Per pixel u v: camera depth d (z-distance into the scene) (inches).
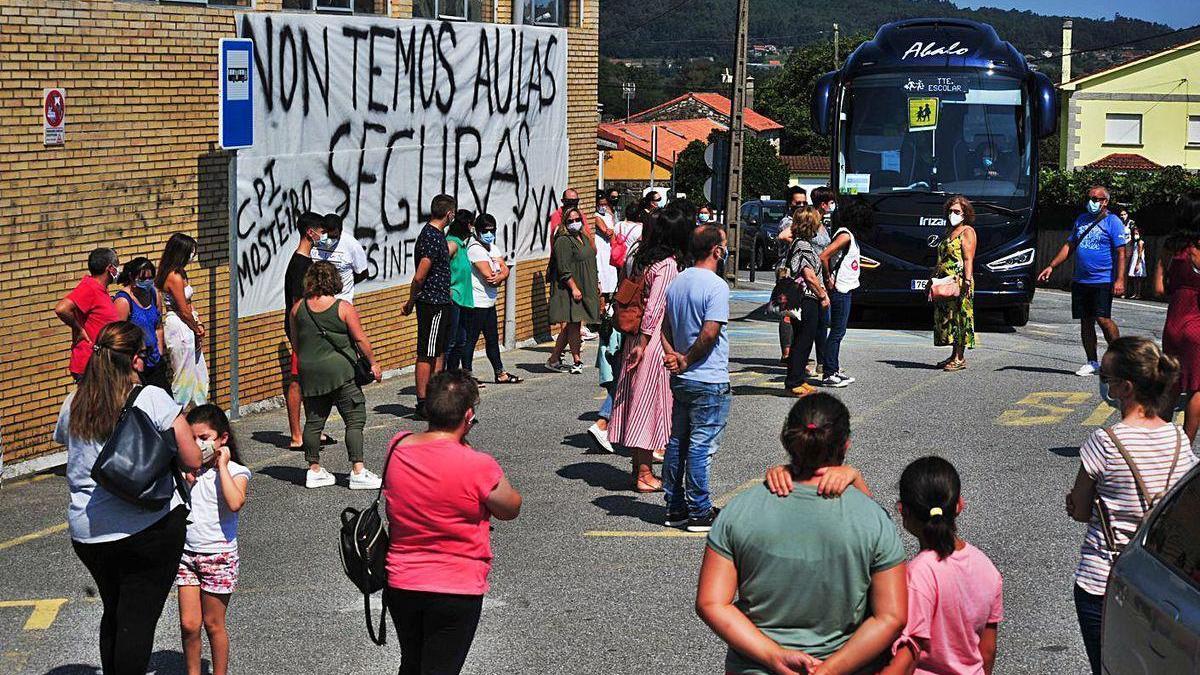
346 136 585.0
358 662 273.4
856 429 474.0
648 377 379.2
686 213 381.1
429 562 223.3
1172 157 2610.7
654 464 431.5
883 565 169.8
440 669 225.6
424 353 509.7
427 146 647.1
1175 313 355.6
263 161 529.7
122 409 236.8
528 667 268.2
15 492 406.9
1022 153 773.9
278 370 550.6
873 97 783.7
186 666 260.2
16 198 418.6
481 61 688.4
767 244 1526.8
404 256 635.5
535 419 506.9
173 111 482.9
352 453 408.2
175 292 430.6
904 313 891.4
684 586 315.9
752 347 685.9
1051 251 1482.5
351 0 595.2
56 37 430.0
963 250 590.6
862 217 550.6
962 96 776.9
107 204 455.5
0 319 414.6
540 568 329.7
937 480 184.2
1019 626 287.1
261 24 524.1
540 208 756.0
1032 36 5428.2
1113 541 216.2
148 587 239.6
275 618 298.4
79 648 281.4
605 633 286.5
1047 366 613.3
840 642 171.0
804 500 171.5
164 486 234.2
